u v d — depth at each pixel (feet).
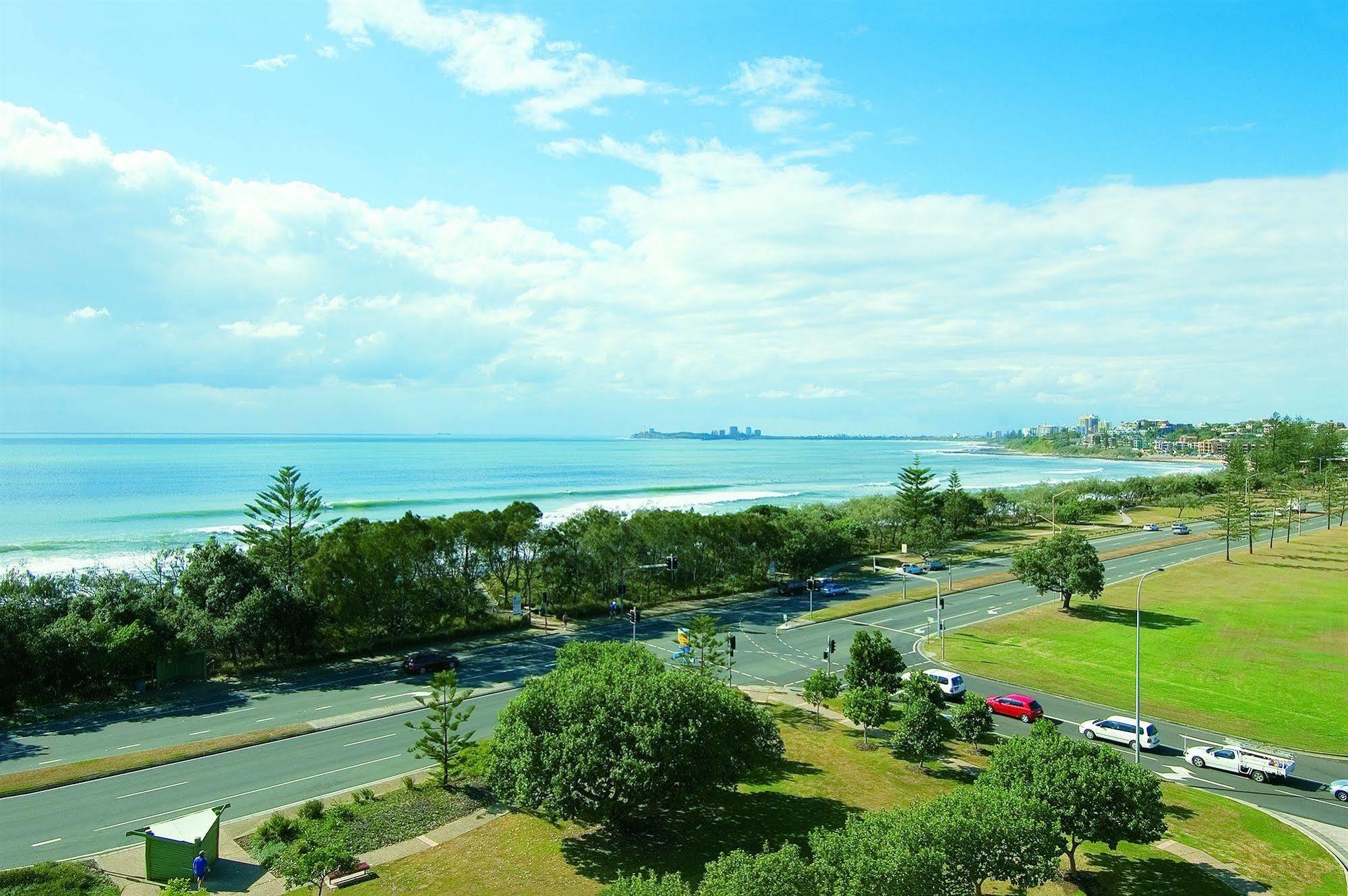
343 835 109.29
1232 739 153.17
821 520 399.65
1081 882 101.04
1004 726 167.22
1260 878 102.68
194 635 193.88
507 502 559.38
